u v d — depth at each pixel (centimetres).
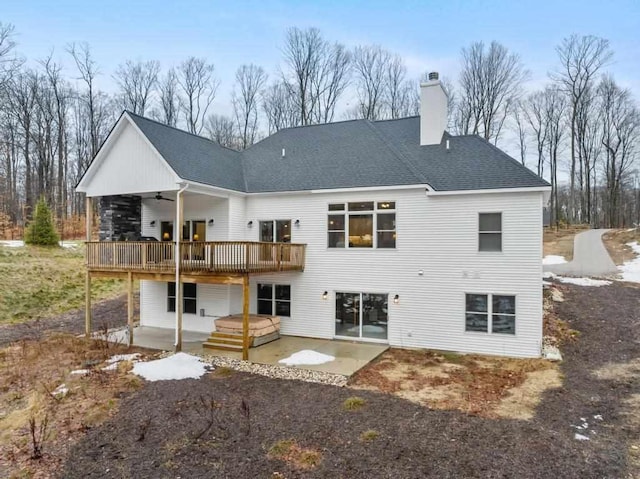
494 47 3869
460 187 1284
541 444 670
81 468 628
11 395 937
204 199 1556
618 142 4594
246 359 1178
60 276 2195
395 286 1362
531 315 1202
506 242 1230
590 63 4444
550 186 1168
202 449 674
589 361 1132
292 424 759
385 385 973
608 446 663
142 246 1344
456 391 927
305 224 1491
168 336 1491
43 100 3775
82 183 1484
